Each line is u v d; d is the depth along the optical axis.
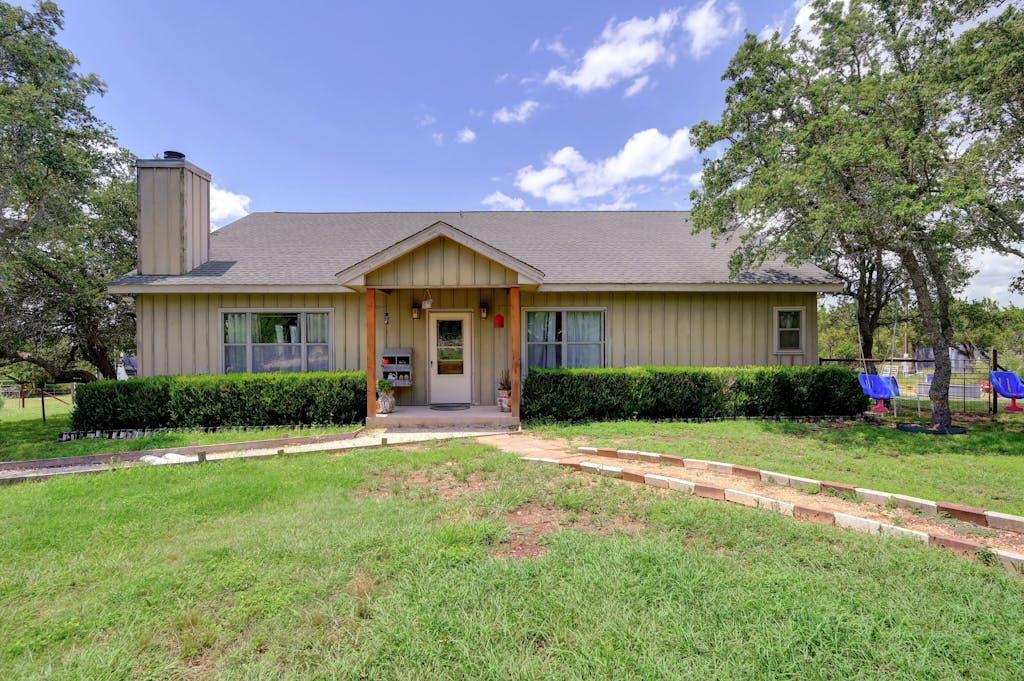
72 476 5.59
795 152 8.18
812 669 2.14
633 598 2.72
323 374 9.19
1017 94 6.80
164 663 2.30
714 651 2.26
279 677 2.17
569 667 2.16
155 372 9.87
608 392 9.16
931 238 7.35
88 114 9.83
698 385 9.31
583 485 4.98
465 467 5.74
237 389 8.84
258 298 10.00
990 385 11.10
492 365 10.43
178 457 6.66
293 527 3.89
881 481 5.03
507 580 2.92
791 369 9.45
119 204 13.83
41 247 11.95
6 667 2.31
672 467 5.79
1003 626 2.48
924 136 6.93
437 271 8.23
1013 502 4.37
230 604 2.79
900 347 21.92
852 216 7.11
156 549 3.59
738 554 3.35
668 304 10.39
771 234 8.79
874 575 3.03
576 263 10.79
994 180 7.25
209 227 10.94
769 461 5.89
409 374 10.12
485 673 2.13
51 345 13.52
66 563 3.40
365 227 13.32
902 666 2.17
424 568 3.11
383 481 5.34
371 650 2.30
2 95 8.29
